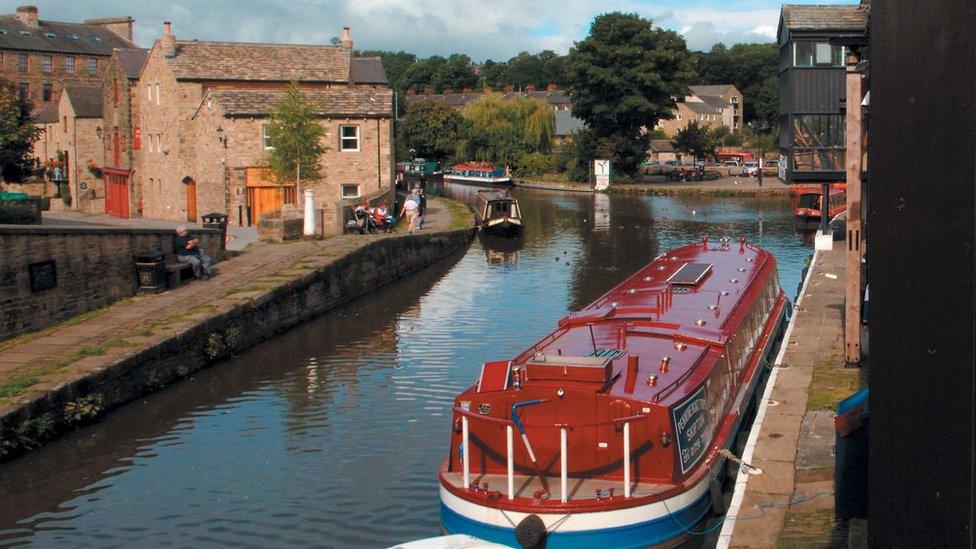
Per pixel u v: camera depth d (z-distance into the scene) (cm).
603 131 7688
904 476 401
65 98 5703
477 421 1076
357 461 1419
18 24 8588
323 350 2141
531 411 1056
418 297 2856
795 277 3095
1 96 4400
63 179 5719
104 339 1834
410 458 1427
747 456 1130
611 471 1047
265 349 2162
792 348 1717
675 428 1044
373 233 3541
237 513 1238
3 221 3216
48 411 1500
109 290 2169
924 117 376
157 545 1148
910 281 391
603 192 7238
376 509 1245
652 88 7531
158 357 1811
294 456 1444
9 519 1228
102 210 5425
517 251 3919
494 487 1033
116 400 1681
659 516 1004
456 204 5522
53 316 1970
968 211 344
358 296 2880
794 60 2858
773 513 955
